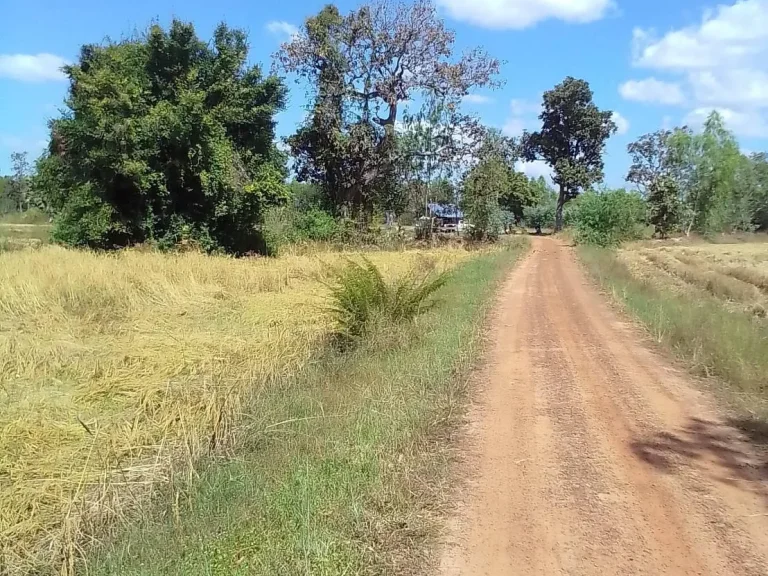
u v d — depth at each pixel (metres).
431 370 9.04
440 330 11.69
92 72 26.34
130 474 5.91
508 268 27.86
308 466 5.66
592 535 4.92
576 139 77.81
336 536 4.64
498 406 8.11
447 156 44.28
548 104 76.94
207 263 18.17
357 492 5.30
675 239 59.62
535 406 8.13
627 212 49.62
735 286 21.39
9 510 5.20
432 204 46.25
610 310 16.23
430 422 7.26
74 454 6.21
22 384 8.16
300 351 10.13
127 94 24.31
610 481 5.89
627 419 7.64
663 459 6.41
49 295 12.41
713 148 63.78
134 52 26.50
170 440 6.66
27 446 6.29
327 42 40.28
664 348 11.46
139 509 5.41
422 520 5.07
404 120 43.19
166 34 26.56
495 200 47.56
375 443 6.27
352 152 40.50
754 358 9.48
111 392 7.89
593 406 8.13
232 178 26.61
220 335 10.98
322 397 7.93
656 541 4.84
